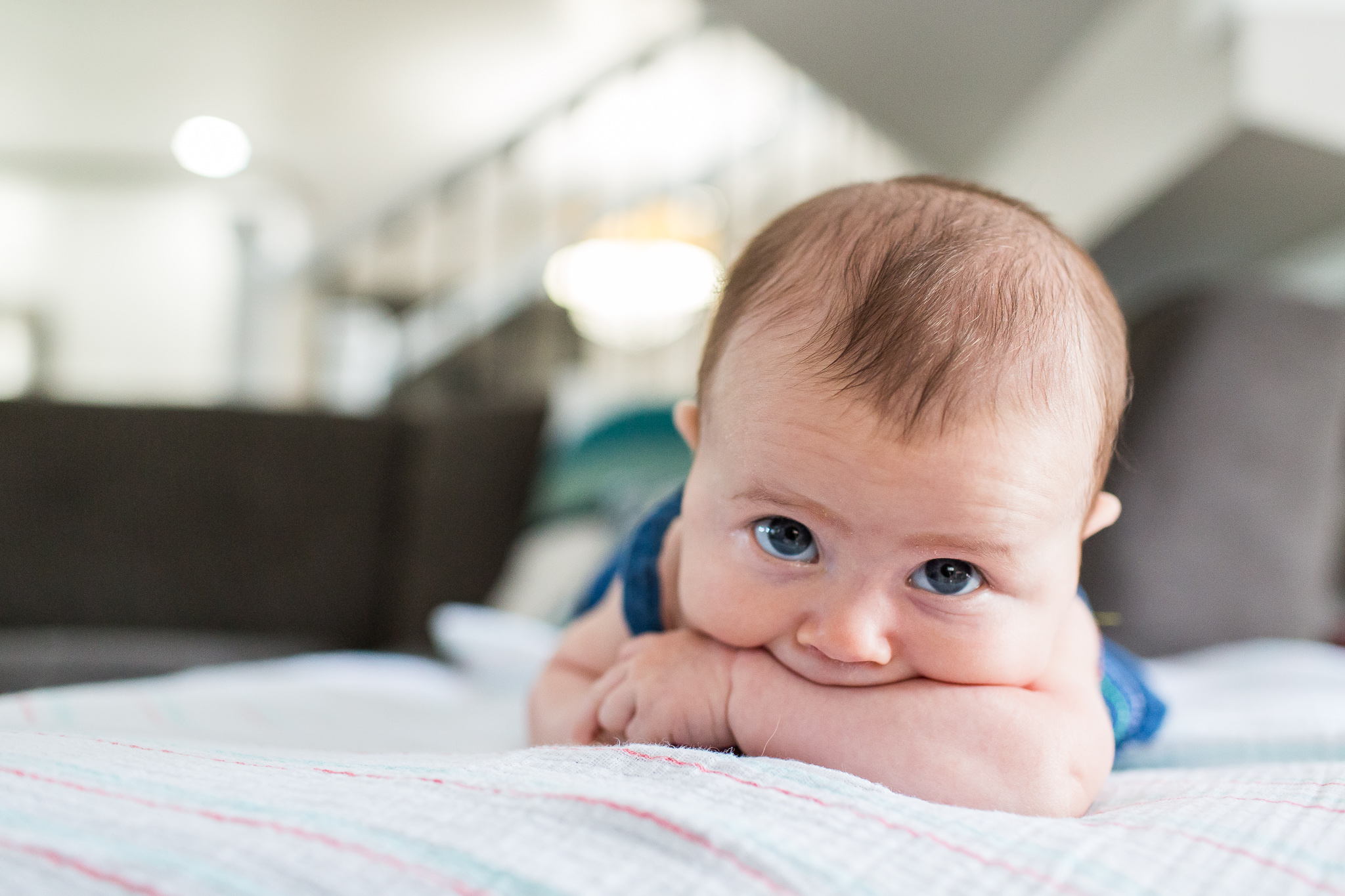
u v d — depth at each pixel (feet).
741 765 1.42
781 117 12.32
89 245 16.89
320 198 17.72
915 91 10.70
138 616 6.39
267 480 6.66
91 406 6.68
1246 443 4.29
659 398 7.72
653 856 1.11
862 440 1.60
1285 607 4.29
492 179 14.03
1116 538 4.22
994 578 1.66
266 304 13.17
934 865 1.14
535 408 6.55
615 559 2.83
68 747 1.45
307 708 2.85
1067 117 9.96
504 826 1.15
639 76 12.32
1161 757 2.36
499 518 6.31
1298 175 7.61
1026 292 1.75
